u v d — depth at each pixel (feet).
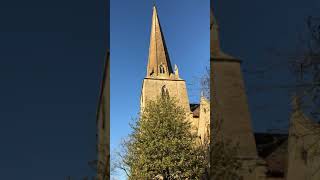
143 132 90.79
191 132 92.99
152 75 178.50
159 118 93.20
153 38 197.77
